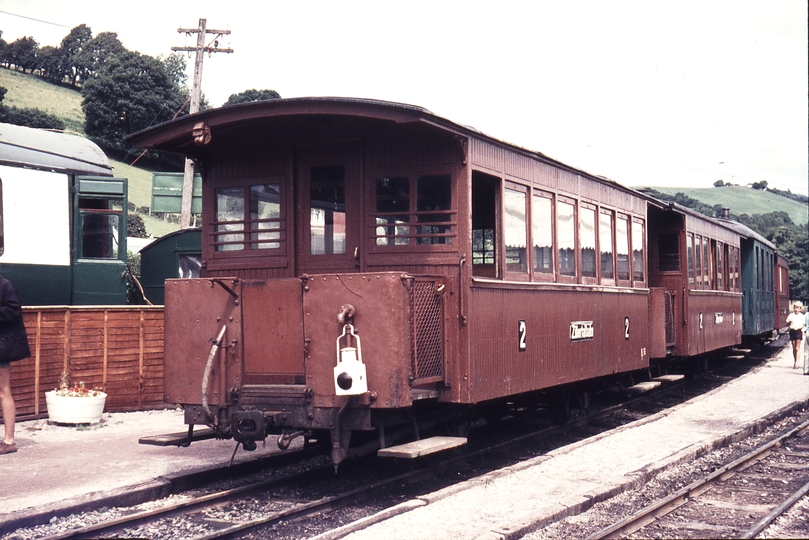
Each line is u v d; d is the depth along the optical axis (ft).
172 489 24.61
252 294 24.68
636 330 44.91
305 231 27.61
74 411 35.68
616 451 31.86
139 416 39.32
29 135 45.80
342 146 27.25
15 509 21.08
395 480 26.05
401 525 20.08
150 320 41.63
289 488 25.64
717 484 27.66
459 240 25.70
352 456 23.82
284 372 24.27
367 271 26.71
